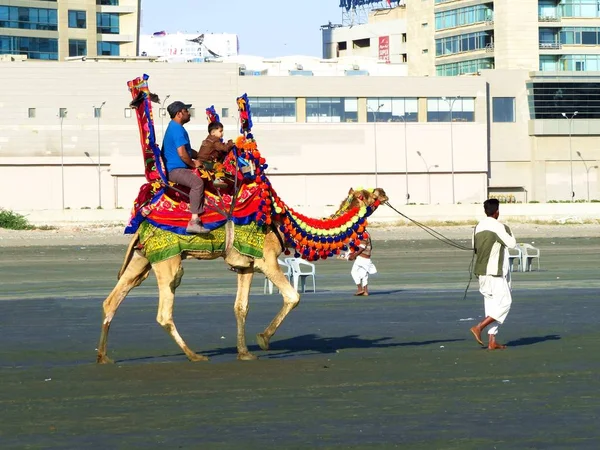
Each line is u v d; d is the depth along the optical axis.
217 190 17.14
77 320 23.91
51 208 106.69
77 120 107.06
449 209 98.44
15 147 106.12
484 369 16.34
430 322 23.02
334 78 112.94
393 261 50.25
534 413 13.03
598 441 11.60
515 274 39.00
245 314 17.77
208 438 11.93
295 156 111.12
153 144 16.92
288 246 18.38
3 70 105.94
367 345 19.42
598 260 49.25
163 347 19.31
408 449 11.36
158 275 16.98
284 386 15.03
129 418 13.00
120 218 95.06
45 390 14.88
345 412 13.21
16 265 49.53
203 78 108.69
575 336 20.25
